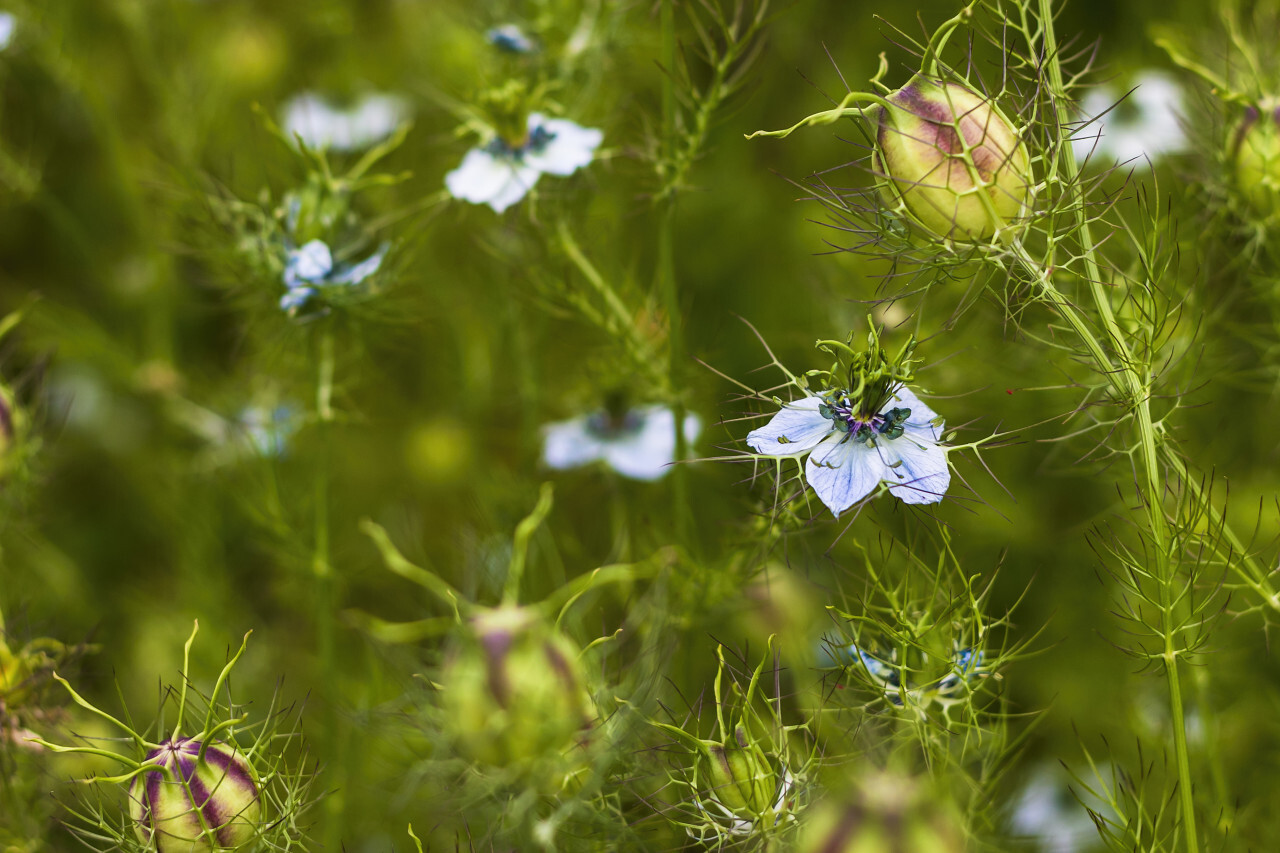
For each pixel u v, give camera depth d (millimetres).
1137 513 643
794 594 635
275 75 798
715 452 660
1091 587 669
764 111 758
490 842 566
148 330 798
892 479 546
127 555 782
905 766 544
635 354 638
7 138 791
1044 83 561
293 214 627
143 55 760
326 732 644
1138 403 555
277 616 730
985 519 674
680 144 619
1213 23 698
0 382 626
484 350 740
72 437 791
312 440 736
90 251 789
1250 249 619
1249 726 632
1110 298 601
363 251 636
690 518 628
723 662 562
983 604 578
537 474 689
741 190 750
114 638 714
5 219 826
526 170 623
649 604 611
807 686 616
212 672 699
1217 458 667
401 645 622
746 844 557
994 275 568
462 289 729
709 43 616
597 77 673
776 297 733
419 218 673
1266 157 603
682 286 729
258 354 691
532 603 652
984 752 591
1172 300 628
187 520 729
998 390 667
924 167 544
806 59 755
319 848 646
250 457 717
